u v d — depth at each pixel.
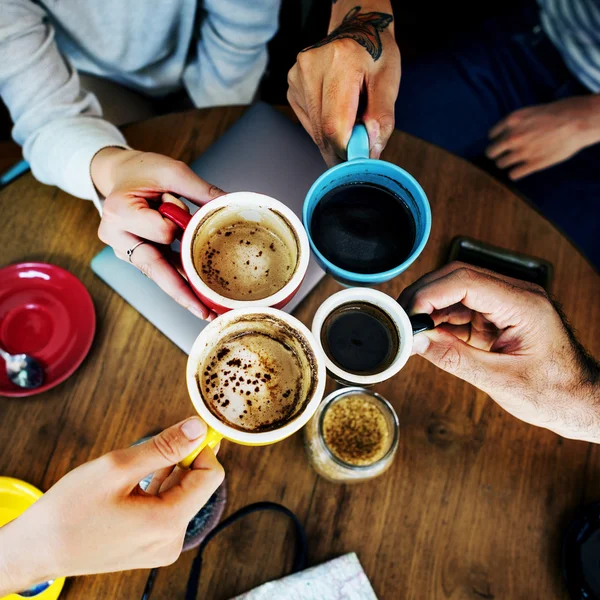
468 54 1.36
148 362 0.82
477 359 0.70
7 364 0.81
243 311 0.54
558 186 1.37
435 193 0.96
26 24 0.89
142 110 1.28
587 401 0.75
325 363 0.55
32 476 0.76
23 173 0.93
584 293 0.92
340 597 0.73
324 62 0.79
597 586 0.74
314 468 0.79
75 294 0.85
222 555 0.75
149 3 1.01
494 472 0.81
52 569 0.58
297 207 0.87
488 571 0.77
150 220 0.70
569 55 1.30
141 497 0.58
